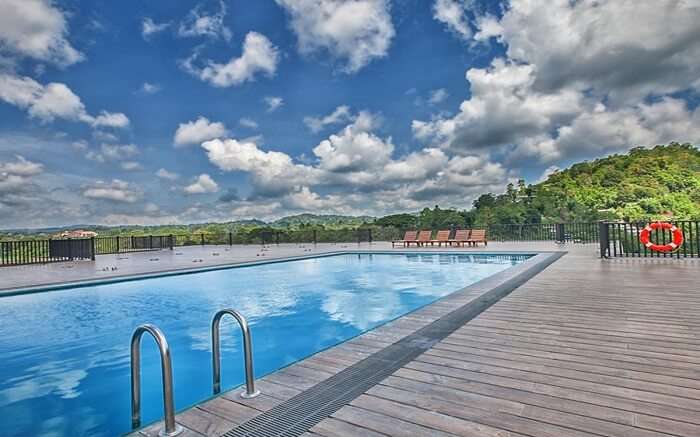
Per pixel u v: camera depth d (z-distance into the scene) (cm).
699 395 225
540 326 385
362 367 288
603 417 202
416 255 1454
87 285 864
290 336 549
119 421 312
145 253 1819
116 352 486
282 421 212
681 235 947
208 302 764
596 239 1634
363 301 772
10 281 880
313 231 2353
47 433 294
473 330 378
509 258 1289
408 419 209
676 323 381
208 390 368
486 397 231
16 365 442
